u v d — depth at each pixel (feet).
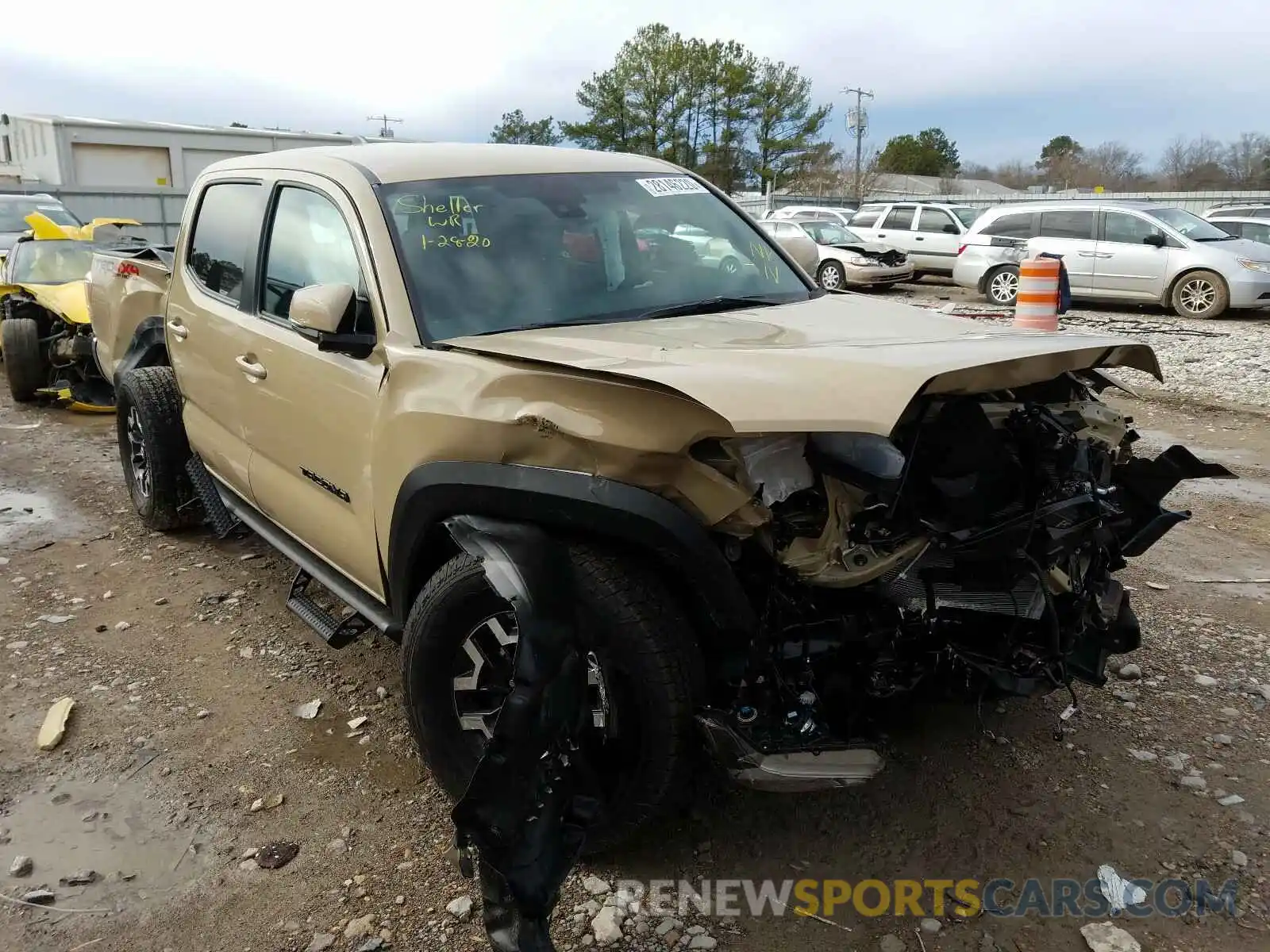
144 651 13.43
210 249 14.61
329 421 10.78
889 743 9.93
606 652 8.15
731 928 8.41
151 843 9.60
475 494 8.55
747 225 13.47
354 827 9.77
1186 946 8.10
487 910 7.38
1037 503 8.23
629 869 9.11
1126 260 50.14
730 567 8.03
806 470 8.21
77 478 21.58
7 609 14.75
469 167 11.76
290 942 8.34
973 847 9.30
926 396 8.14
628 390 7.83
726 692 8.39
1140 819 9.63
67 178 83.10
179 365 15.38
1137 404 28.96
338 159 11.82
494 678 9.14
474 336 9.85
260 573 16.14
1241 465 22.30
